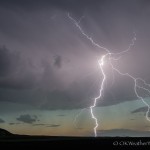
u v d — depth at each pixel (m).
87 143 54.47
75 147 51.38
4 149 47.34
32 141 54.25
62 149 49.56
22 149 48.28
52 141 55.41
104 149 49.62
